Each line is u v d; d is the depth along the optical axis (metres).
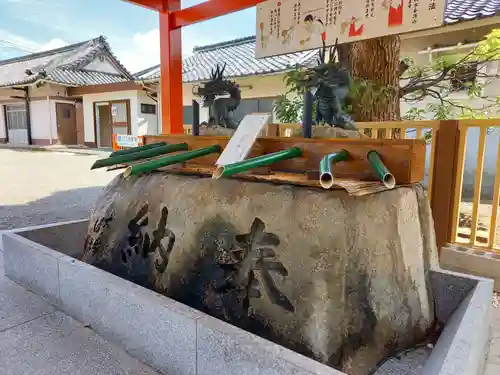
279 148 1.77
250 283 1.51
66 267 1.87
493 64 4.86
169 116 3.80
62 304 1.93
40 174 8.08
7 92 15.50
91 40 17.30
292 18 3.31
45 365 1.49
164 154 2.22
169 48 3.72
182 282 1.72
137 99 12.66
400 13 2.68
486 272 2.40
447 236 2.65
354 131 1.73
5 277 2.36
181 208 1.81
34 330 1.75
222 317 1.56
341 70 1.81
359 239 1.40
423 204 1.82
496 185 2.44
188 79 9.16
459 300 1.86
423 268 1.78
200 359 1.32
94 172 8.55
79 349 1.61
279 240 1.46
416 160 1.51
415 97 4.48
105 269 2.11
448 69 4.04
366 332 1.45
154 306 1.46
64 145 15.14
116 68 17.81
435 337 1.75
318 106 1.84
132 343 1.57
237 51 11.47
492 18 4.21
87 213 4.55
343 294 1.37
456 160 2.56
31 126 15.55
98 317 1.72
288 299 1.39
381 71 3.30
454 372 1.05
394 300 1.55
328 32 3.08
